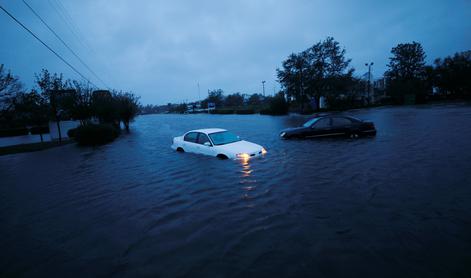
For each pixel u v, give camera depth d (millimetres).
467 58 44031
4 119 24406
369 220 3814
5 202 5961
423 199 4457
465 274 2516
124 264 3068
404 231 3428
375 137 11992
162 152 11594
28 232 4230
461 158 6953
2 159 13859
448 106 31125
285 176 6383
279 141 12812
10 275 3012
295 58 41375
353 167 6859
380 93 61062
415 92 46531
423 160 7031
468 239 3150
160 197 5492
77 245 3660
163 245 3463
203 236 3637
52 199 5938
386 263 2758
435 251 2936
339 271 2662
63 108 22281
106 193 6059
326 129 12727
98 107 25109
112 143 17484
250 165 7668
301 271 2695
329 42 39719
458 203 4207
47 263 3232
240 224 3943
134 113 32188
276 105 44250
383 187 5176
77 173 8562
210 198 5191
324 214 4117
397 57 58438
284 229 3688
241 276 2666
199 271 2807
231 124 28875
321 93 41531
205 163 8258
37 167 10414
